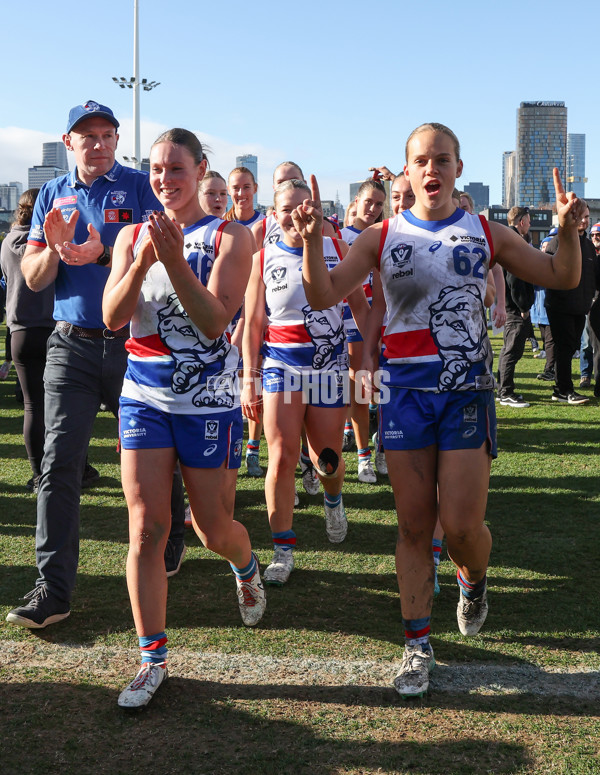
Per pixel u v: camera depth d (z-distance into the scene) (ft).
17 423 27.14
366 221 20.24
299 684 9.58
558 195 9.15
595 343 31.78
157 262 9.42
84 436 11.72
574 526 15.72
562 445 23.34
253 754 8.08
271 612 11.78
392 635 10.99
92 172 12.45
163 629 9.54
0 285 27.94
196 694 9.34
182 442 9.61
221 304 9.20
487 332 9.72
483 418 9.48
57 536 11.43
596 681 9.64
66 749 8.18
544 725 8.64
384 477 20.18
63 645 10.65
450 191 9.49
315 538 15.46
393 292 9.61
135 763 7.93
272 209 18.16
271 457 13.24
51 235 10.82
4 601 12.10
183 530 13.66
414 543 9.79
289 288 13.39
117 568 13.56
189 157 9.52
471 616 10.66
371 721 8.73
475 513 9.48
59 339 11.84
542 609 11.78
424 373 9.51
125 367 11.94
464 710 8.97
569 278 9.37
